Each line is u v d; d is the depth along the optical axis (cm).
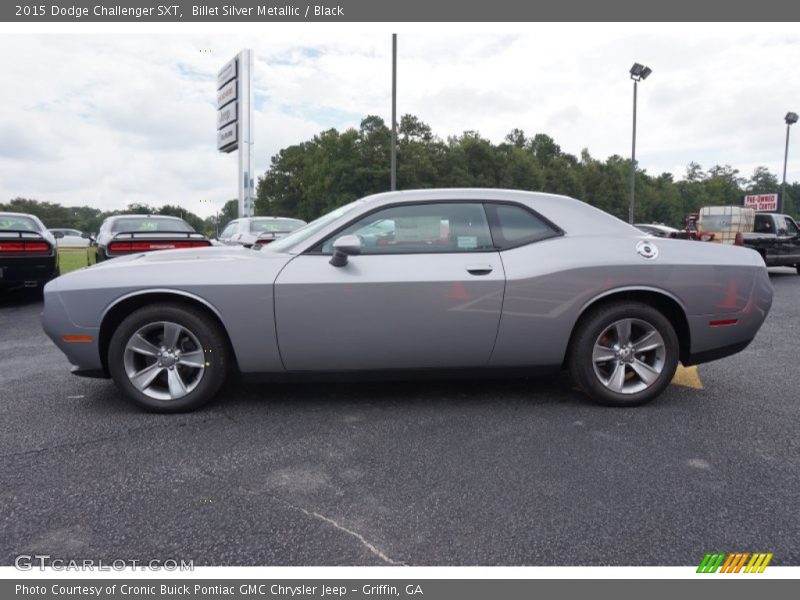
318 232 355
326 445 305
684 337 377
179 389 350
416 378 362
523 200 370
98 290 338
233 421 341
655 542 215
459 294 344
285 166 8275
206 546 213
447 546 213
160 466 279
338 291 338
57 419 344
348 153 6694
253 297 337
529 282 348
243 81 2012
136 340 346
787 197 12888
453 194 366
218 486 258
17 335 623
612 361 368
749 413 360
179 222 1095
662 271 358
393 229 356
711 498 248
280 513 235
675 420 346
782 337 619
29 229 897
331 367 351
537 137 10262
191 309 345
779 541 216
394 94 1766
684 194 10862
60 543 214
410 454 294
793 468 278
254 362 346
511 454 294
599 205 8950
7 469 275
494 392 400
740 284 370
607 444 307
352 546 213
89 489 255
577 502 244
